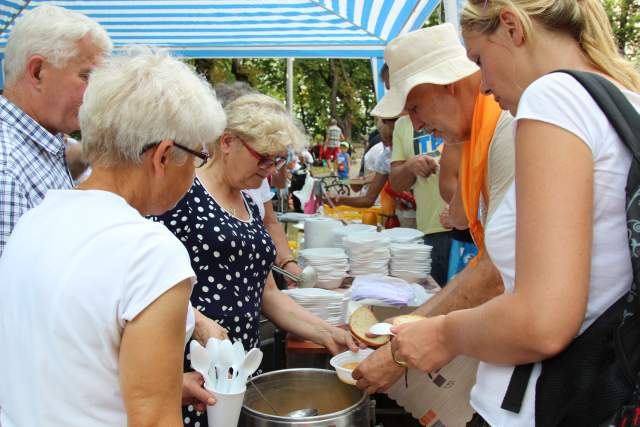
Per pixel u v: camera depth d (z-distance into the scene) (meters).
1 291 1.06
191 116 1.06
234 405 1.38
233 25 5.43
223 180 2.00
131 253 0.98
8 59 1.83
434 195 3.82
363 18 5.13
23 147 1.78
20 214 1.66
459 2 3.25
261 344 2.42
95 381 0.97
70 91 1.81
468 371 1.62
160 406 0.96
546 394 0.95
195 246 1.83
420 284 3.04
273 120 1.94
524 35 1.07
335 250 3.11
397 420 2.46
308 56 5.93
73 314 0.96
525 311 0.90
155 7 5.02
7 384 1.04
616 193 0.92
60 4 4.91
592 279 0.93
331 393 1.80
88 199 1.05
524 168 0.95
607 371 0.89
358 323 1.82
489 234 1.08
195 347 1.39
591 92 0.94
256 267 1.99
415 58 1.69
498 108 1.65
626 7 11.75
